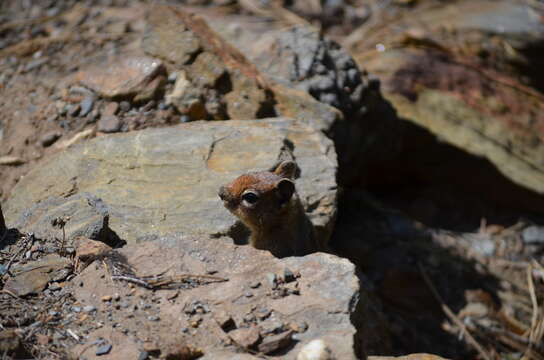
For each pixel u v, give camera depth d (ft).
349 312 16.12
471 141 38.09
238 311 16.17
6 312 16.26
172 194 22.86
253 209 21.34
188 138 25.41
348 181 34.91
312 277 17.30
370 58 42.22
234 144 25.34
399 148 36.76
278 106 29.71
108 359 14.75
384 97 38.63
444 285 33.14
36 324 15.84
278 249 21.97
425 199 39.52
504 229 37.76
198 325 15.80
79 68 32.40
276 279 17.22
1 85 32.32
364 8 50.24
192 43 30.27
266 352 14.94
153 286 17.10
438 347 30.37
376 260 33.78
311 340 15.25
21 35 37.99
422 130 37.76
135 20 37.78
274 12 44.09
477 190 39.29
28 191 23.79
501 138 38.58
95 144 25.25
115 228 21.27
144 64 29.73
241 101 28.86
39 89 31.19
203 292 16.87
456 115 38.91
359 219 35.91
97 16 38.88
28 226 20.26
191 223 21.63
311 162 25.50
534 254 36.29
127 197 22.72
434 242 35.17
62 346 15.17
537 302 33.19
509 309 32.50
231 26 35.65
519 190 37.93
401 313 31.81
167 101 28.73
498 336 31.07
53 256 18.63
